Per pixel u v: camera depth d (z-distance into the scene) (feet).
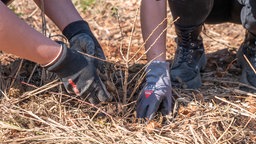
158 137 8.20
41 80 9.43
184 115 8.87
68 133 8.12
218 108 9.05
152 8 8.99
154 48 8.98
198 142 8.17
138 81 9.04
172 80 9.95
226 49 12.01
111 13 14.52
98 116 8.69
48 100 8.88
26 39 7.51
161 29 9.04
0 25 7.29
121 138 8.11
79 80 8.05
